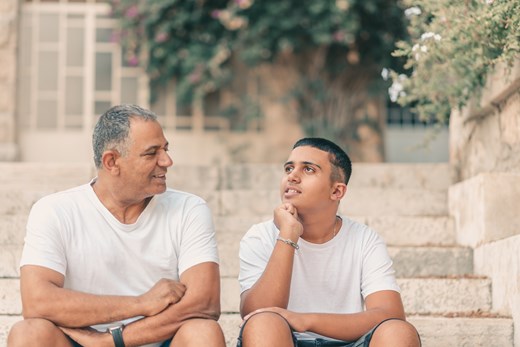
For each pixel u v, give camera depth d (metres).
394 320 2.83
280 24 8.65
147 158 2.92
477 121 5.12
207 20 8.78
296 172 3.11
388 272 3.16
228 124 8.94
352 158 8.96
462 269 4.46
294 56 8.95
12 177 5.96
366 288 3.14
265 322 2.75
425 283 4.07
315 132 8.92
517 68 4.12
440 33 4.38
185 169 5.86
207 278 2.96
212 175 5.86
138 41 8.81
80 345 2.87
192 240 3.02
